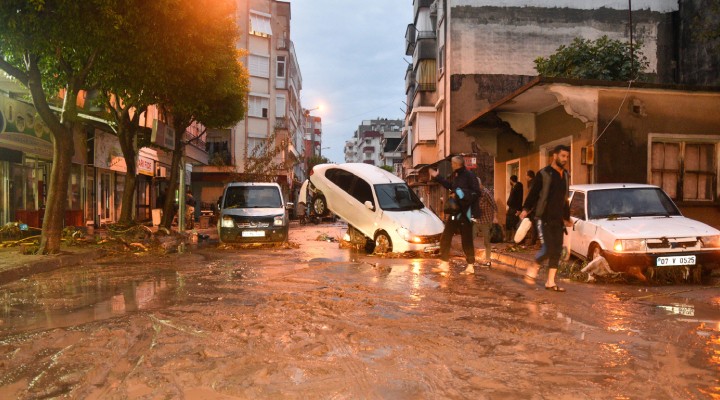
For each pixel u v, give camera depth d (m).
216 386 3.46
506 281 8.16
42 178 18.78
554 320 5.43
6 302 6.48
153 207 31.98
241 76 22.44
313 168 15.86
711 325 5.23
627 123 12.30
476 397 3.29
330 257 11.97
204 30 13.10
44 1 9.61
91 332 4.88
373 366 3.88
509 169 18.64
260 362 3.97
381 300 6.48
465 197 8.96
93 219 23.33
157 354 4.16
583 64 18.36
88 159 21.05
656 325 5.23
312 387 3.44
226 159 44.91
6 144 15.15
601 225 8.75
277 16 48.72
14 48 10.51
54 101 17.39
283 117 48.28
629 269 8.21
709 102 12.66
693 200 12.80
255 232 14.53
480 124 17.88
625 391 3.39
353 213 13.89
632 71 16.78
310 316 5.54
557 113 14.53
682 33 22.17
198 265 10.34
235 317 5.49
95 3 9.99
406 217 12.68
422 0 36.84
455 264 10.66
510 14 29.44
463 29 29.47
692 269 8.21
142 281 8.23
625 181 12.28
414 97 39.16
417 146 36.44
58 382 3.55
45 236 11.13
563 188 7.30
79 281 8.27
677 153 12.78
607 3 29.03
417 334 4.80
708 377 3.65
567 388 3.44
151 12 11.07
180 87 15.99
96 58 11.66
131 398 3.26
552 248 7.30
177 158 20.42
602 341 4.61
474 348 4.37
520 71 29.41
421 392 3.37
